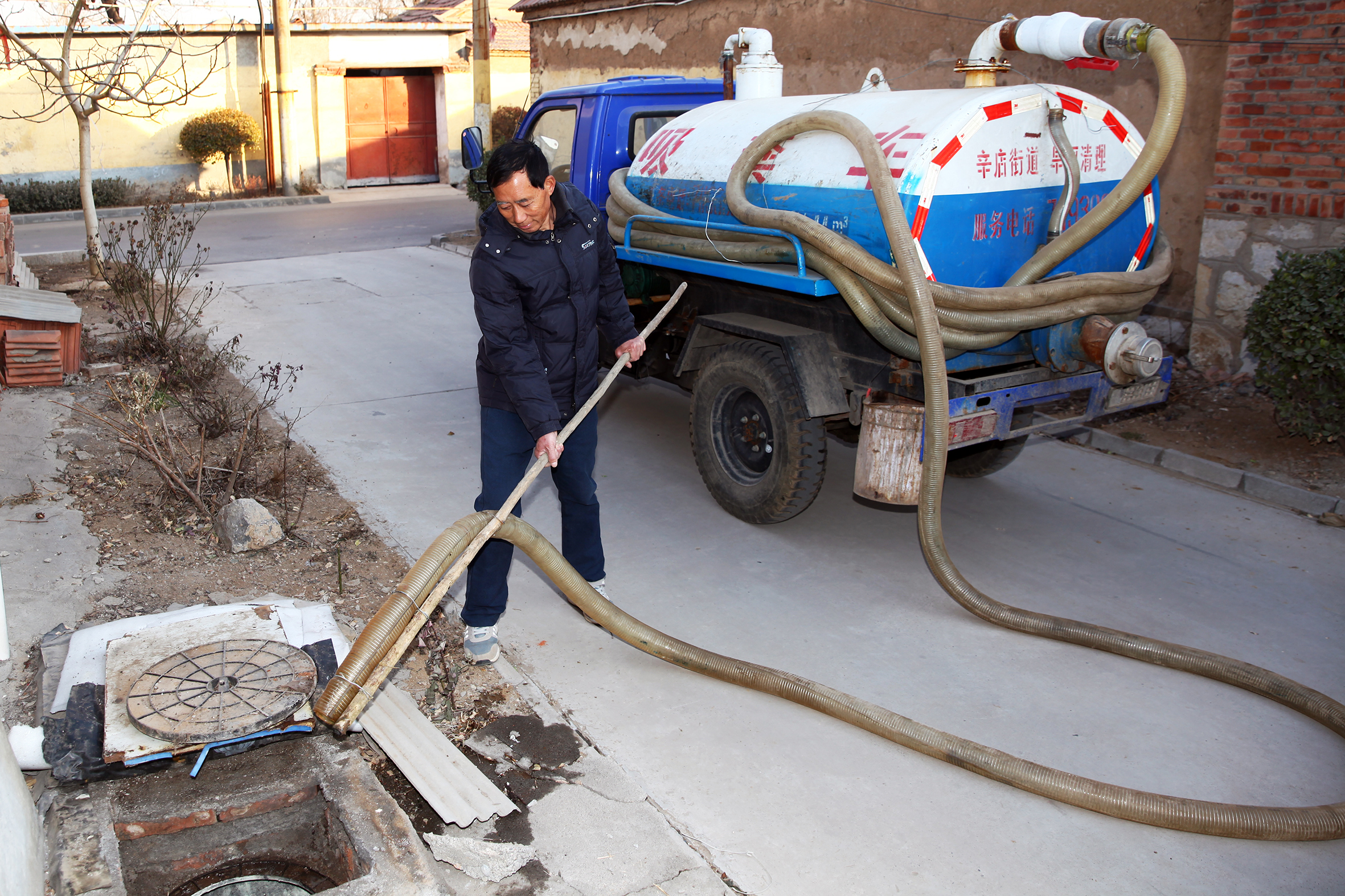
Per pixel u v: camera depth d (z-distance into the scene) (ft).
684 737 10.55
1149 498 17.53
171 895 8.82
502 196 9.70
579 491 11.92
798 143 14.52
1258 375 18.69
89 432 18.60
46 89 32.71
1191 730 10.88
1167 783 9.97
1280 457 18.54
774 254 13.74
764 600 13.66
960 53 27.43
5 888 6.78
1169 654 12.01
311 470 17.78
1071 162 13.17
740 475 16.16
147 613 12.25
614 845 8.83
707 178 15.89
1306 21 19.43
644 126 19.51
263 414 20.84
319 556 14.28
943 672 11.93
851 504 17.22
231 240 47.78
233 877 9.06
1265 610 13.51
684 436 20.62
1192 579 14.37
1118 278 13.38
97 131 61.98
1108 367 13.20
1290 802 9.72
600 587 12.74
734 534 15.87
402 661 11.64
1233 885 8.69
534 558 11.04
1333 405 17.70
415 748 9.86
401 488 17.15
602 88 19.16
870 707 10.71
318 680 9.96
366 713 10.30
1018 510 16.96
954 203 12.80
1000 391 13.50
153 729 8.84
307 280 37.04
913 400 13.83
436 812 9.12
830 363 14.53
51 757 8.83
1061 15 13.43
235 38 65.41
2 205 26.37
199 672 9.79
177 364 22.24
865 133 12.83
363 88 71.41
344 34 68.54
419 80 73.41
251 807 8.87
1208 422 20.35
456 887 8.18
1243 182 21.08
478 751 10.12
